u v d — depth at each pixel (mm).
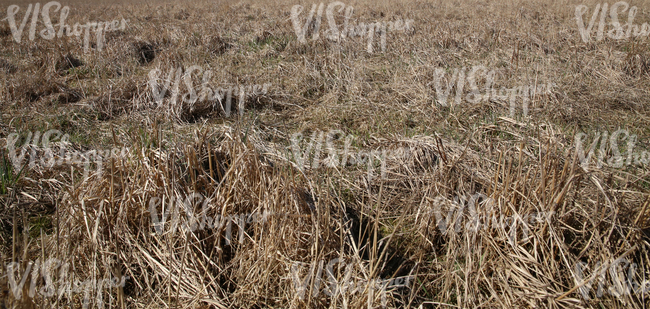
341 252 2086
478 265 2205
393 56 6191
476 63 5832
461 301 2123
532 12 9789
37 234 2596
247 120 4195
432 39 6898
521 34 7109
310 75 5309
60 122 4086
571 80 4973
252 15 10234
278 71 5617
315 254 2193
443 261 2395
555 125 3869
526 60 5809
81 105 4477
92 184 2553
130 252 2287
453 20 9227
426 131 3883
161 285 2207
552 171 2354
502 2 11375
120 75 5766
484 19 8570
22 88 4719
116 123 4207
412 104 4520
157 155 2691
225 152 2920
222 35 7484
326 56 5773
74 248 2252
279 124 4199
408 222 2715
